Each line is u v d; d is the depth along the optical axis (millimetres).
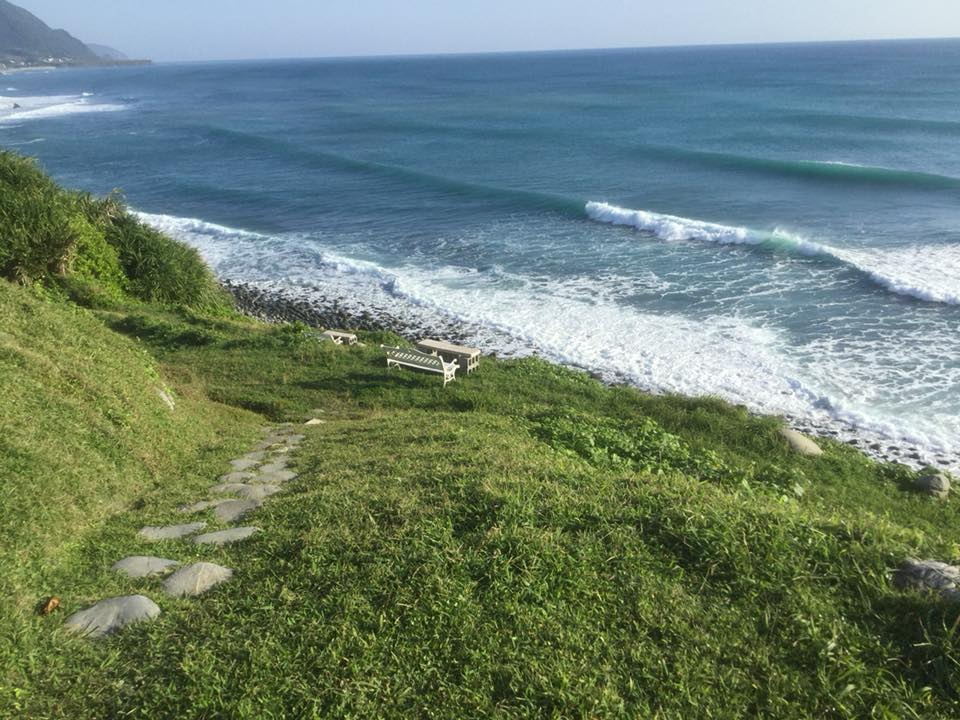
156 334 19203
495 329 24594
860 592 4695
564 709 4000
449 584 5066
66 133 81375
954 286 24969
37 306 12242
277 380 16656
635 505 6047
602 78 162000
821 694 4008
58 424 8562
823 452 14633
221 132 77312
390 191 48062
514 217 40406
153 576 5875
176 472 9414
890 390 18812
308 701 4191
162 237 25547
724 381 19922
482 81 168875
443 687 4227
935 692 3963
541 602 4871
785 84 119562
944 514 12180
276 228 40438
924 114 71875
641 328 23844
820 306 24734
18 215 19625
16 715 4254
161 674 4539
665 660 4328
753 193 42406
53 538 6492
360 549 5684
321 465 9250
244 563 5930
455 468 7652
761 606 4723
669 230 35031
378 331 23688
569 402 16312
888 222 34438
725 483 9680
